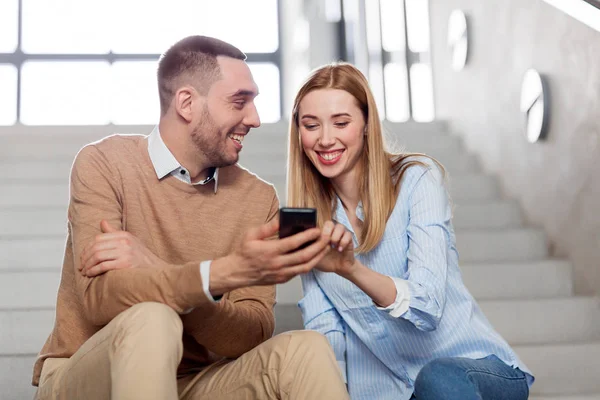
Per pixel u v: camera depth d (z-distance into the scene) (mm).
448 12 4227
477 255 2895
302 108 1563
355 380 1599
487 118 3615
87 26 6395
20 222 3008
